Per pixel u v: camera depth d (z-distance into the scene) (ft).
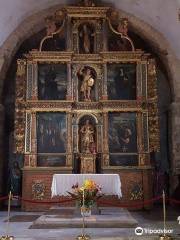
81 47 65.62
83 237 31.32
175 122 64.39
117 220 39.40
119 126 62.59
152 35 67.72
